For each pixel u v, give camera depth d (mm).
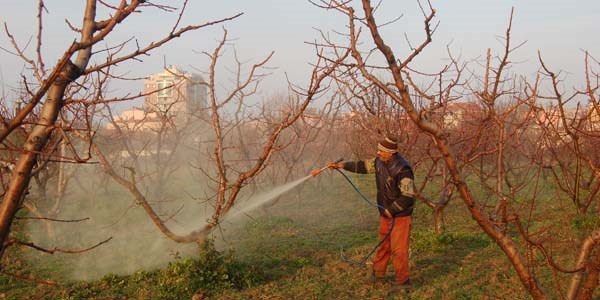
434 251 6953
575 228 6887
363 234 8414
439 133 2959
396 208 5430
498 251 6848
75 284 6016
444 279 5844
